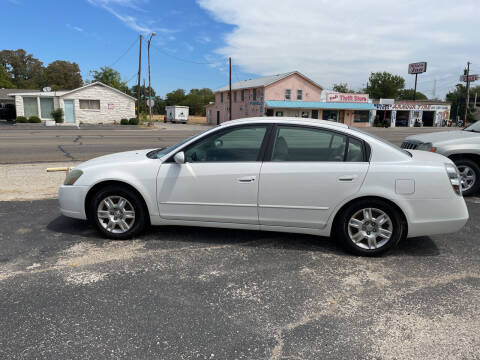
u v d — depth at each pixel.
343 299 3.02
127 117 35.22
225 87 52.72
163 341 2.43
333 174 3.75
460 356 2.32
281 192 3.85
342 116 46.47
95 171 4.17
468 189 6.57
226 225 4.07
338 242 4.28
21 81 84.31
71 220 4.95
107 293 3.05
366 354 2.34
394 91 79.38
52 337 2.46
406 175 3.67
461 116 68.62
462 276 3.45
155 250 3.98
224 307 2.87
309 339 2.48
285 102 41.53
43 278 3.30
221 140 4.04
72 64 84.44
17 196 6.20
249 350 2.36
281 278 3.37
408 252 4.01
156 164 4.11
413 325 2.66
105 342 2.41
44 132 22.61
